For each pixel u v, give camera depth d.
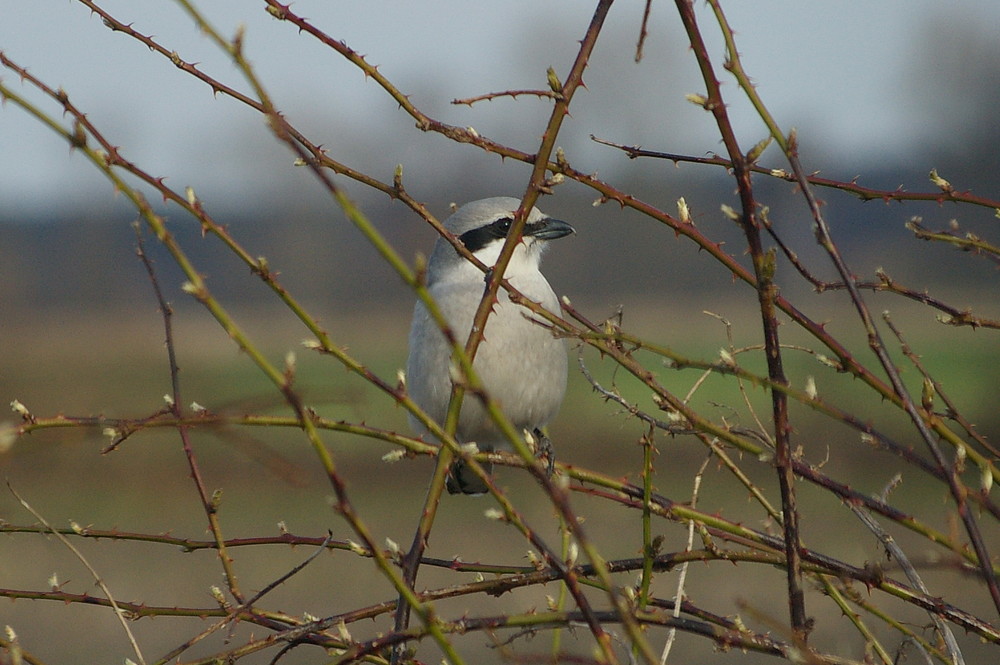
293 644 5.63
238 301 41.50
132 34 5.19
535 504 20.84
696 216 4.85
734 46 4.28
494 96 4.91
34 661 5.05
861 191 5.30
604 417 21.80
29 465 5.47
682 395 20.50
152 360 24.61
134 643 4.96
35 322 29.45
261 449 3.91
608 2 5.04
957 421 5.17
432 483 4.82
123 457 21.28
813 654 4.22
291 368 4.07
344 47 5.11
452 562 5.86
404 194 5.19
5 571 5.56
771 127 4.27
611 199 4.86
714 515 5.37
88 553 18.14
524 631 4.98
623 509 18.17
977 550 4.11
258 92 3.67
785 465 4.47
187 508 21.48
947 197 5.27
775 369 4.44
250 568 17.25
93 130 4.39
